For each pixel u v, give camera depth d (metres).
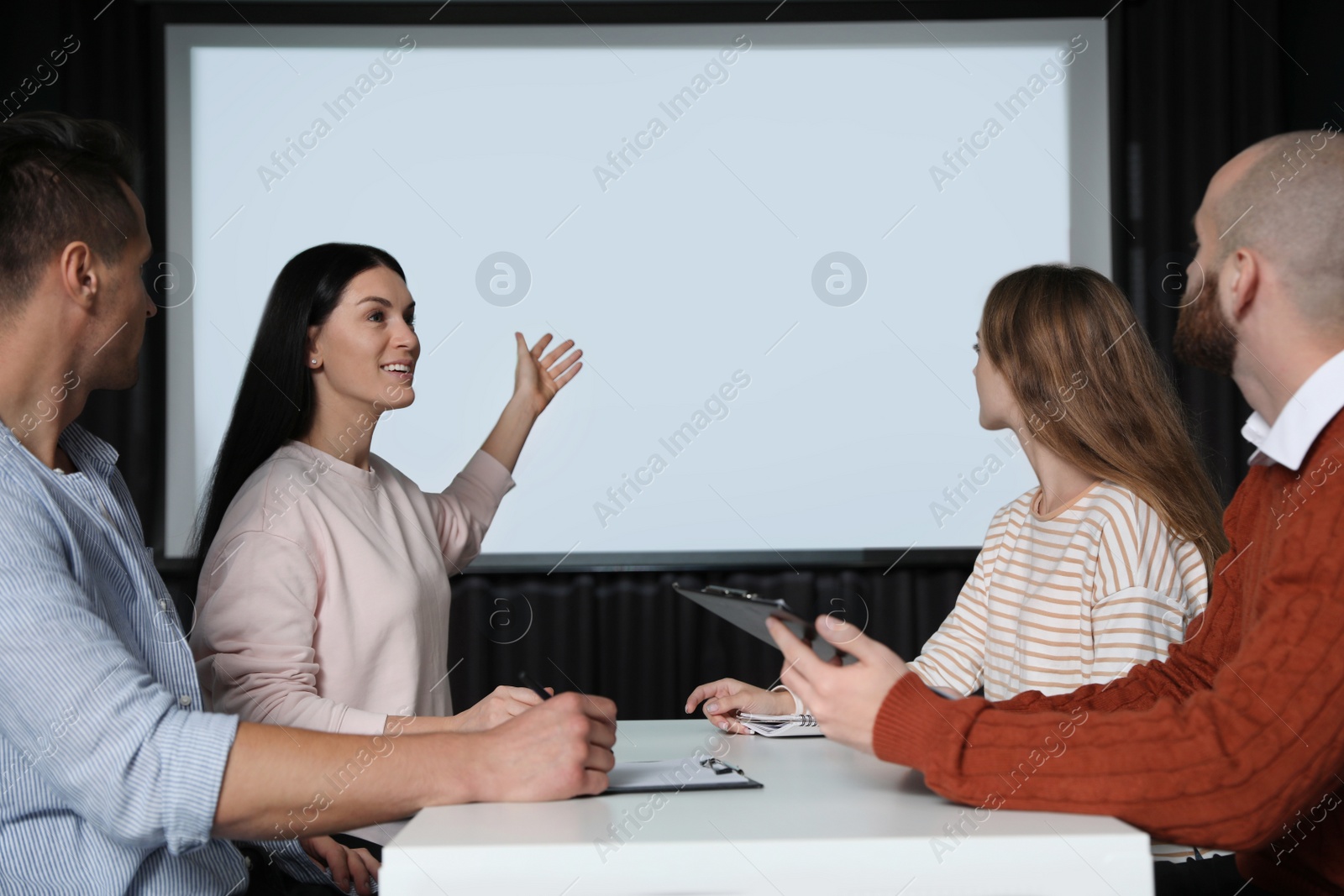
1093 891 0.73
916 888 0.72
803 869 0.72
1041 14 3.35
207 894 0.96
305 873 1.33
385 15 3.25
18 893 0.87
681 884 0.72
